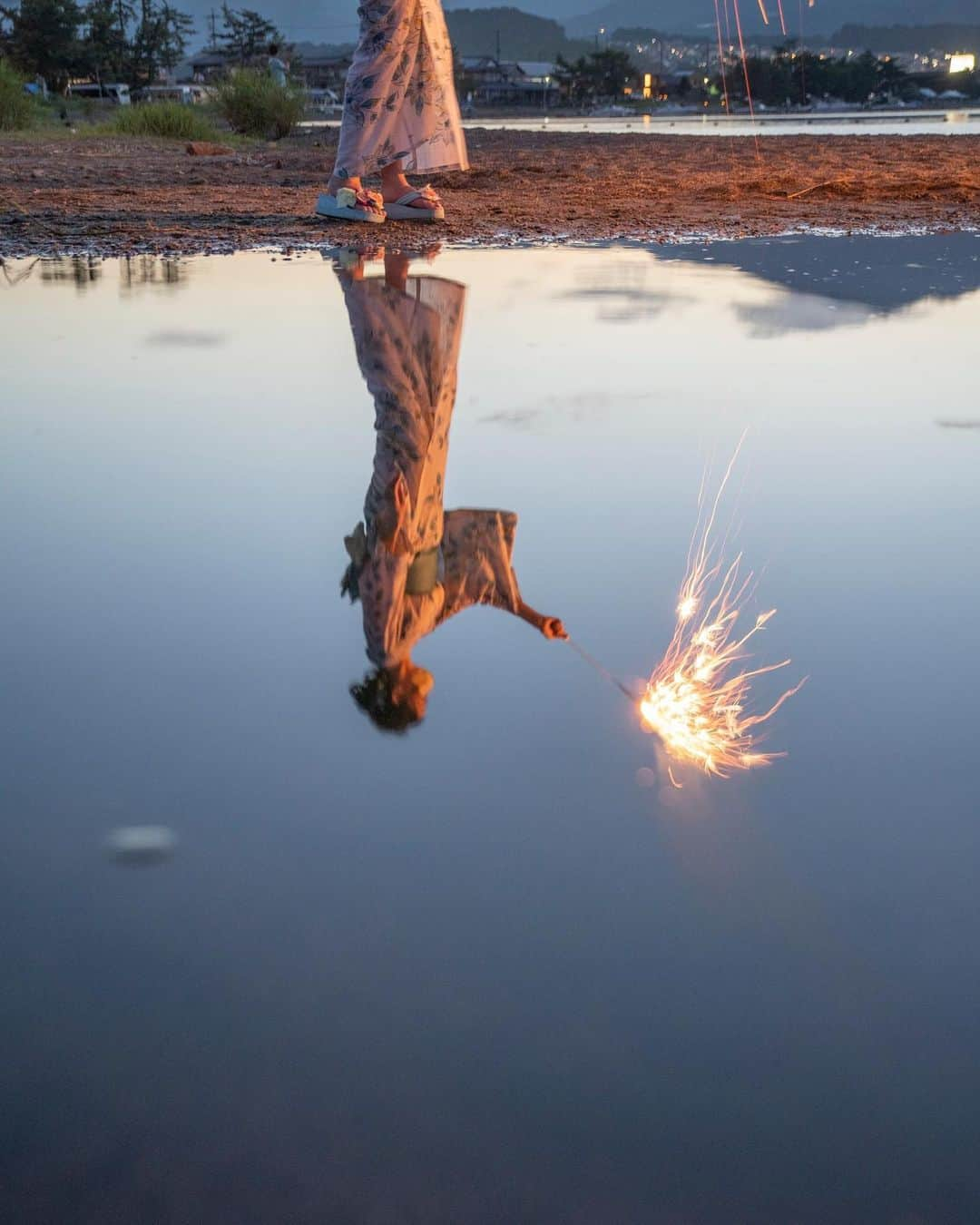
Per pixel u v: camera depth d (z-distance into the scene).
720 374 3.71
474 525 2.37
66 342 4.18
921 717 1.65
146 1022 1.07
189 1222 0.88
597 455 2.87
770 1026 1.07
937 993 1.12
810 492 2.59
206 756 1.53
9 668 1.78
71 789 1.45
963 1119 0.98
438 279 5.66
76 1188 0.91
